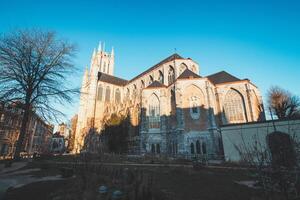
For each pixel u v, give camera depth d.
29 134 63.00
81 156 25.16
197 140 42.09
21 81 24.34
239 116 49.28
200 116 44.09
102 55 102.19
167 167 23.00
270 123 26.64
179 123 43.78
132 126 55.56
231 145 28.83
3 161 26.80
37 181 15.23
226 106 51.12
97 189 12.23
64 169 17.17
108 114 65.44
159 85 54.91
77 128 72.06
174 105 49.75
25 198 11.03
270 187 6.63
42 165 22.92
